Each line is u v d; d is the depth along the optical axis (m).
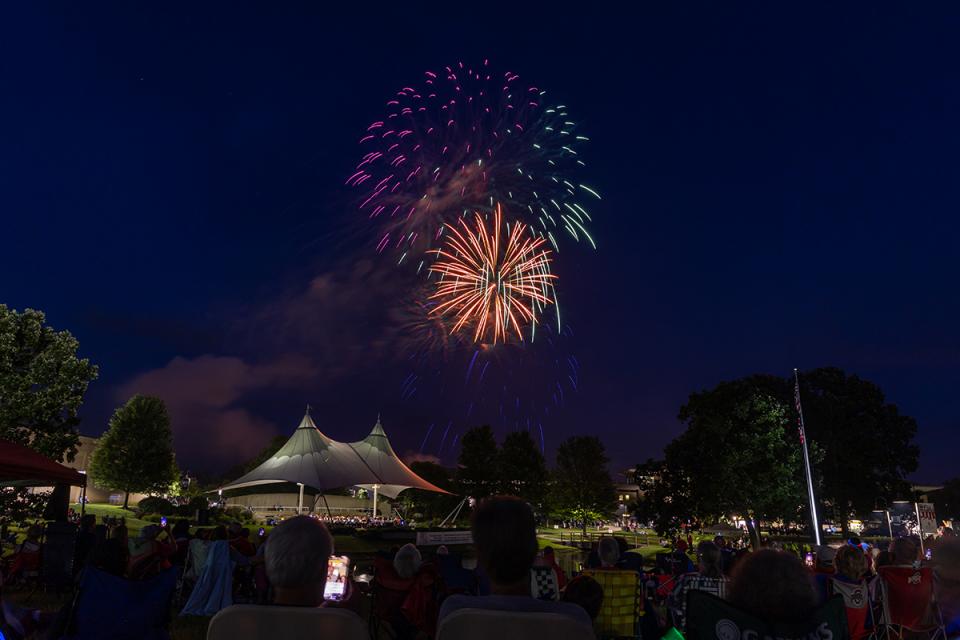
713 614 2.66
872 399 40.47
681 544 12.63
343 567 6.61
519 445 57.16
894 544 6.61
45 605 10.54
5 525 18.16
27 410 19.53
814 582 2.70
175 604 10.72
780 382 40.88
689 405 38.56
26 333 20.38
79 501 59.38
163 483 60.25
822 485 39.12
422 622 6.52
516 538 2.57
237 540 11.05
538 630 2.33
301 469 25.34
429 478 65.94
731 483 34.84
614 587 6.23
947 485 65.12
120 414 59.34
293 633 2.48
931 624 5.83
